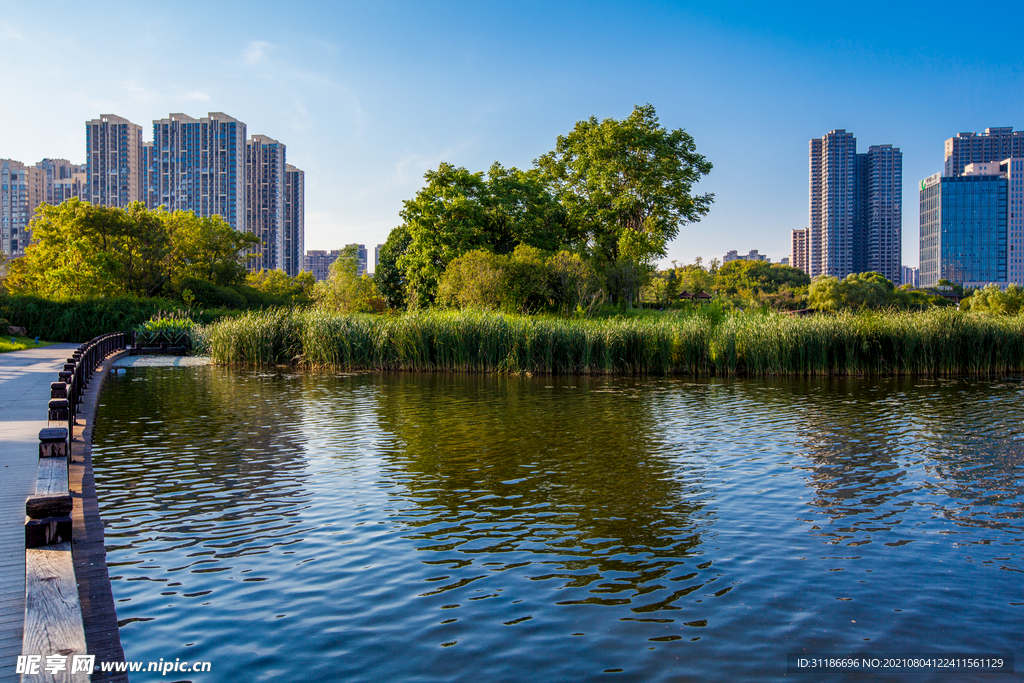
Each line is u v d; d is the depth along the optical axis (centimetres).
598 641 498
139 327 3756
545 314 3484
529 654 479
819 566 644
